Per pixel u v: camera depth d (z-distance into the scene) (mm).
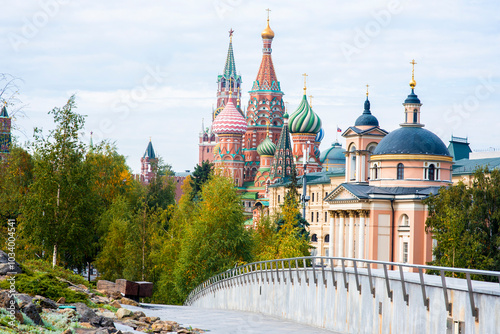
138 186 128125
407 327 26094
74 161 64938
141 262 88562
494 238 74750
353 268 33688
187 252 73000
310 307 36812
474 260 73438
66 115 64688
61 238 64000
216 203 73250
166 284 82938
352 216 113250
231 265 70812
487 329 21281
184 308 49000
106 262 86125
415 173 110312
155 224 93688
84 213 66375
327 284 34625
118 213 90250
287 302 40844
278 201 189875
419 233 105625
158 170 153500
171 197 136500
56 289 31141
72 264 80000
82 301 31438
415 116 115312
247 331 32312
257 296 47688
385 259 109375
